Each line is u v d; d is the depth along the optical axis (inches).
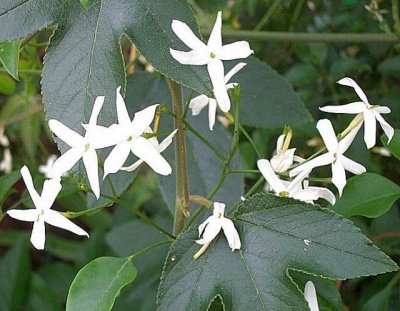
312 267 12.5
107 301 12.9
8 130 31.2
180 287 12.9
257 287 12.6
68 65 12.5
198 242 12.8
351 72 24.5
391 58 22.5
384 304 17.8
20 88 27.3
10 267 30.5
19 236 32.2
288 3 26.7
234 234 12.7
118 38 12.5
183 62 12.1
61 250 33.0
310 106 24.1
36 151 32.4
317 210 12.7
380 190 14.9
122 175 17.5
